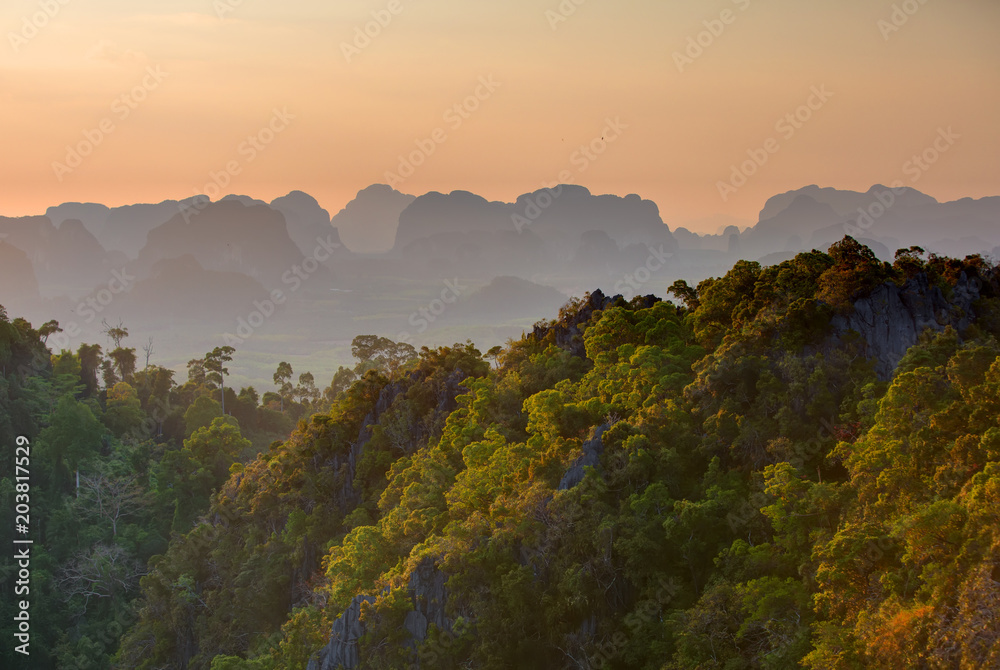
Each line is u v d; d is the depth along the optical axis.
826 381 74.44
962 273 87.81
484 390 103.00
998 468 47.00
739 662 54.19
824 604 52.59
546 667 67.12
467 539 74.25
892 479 55.47
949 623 42.50
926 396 60.78
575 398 90.19
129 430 182.12
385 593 75.81
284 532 111.50
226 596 109.75
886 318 79.69
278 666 85.69
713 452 73.94
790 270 88.56
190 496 151.75
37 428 159.38
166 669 109.94
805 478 64.12
